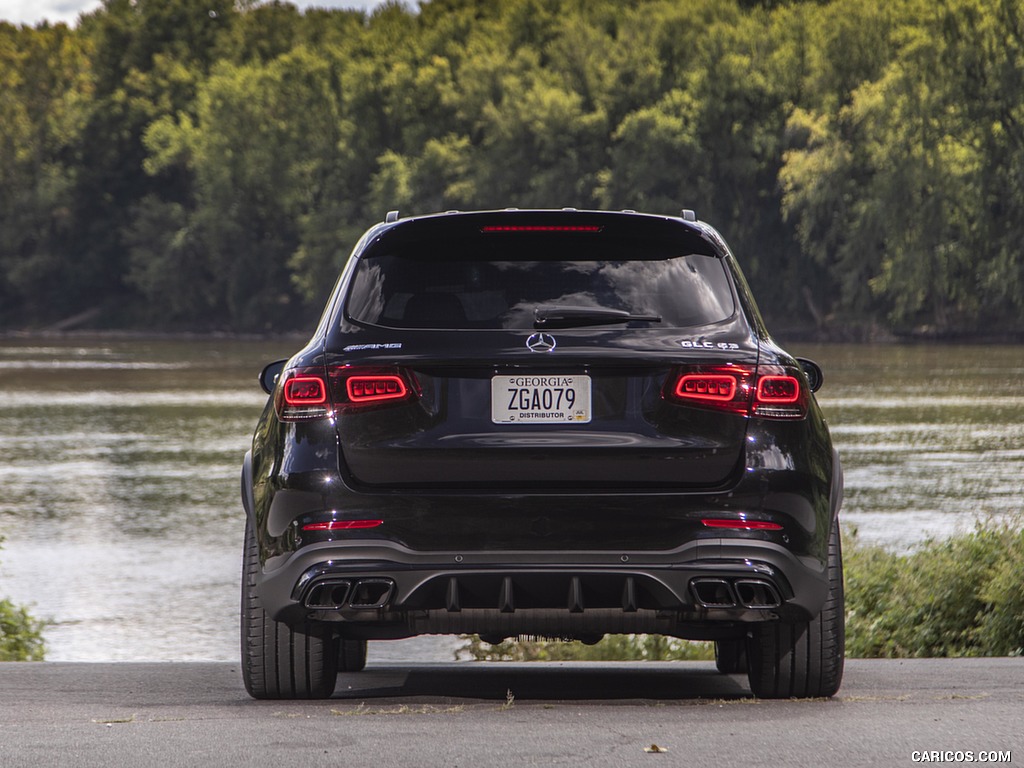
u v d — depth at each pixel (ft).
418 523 40.42
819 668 45.14
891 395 469.57
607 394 40.81
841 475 44.75
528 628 42.37
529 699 48.34
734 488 40.50
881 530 196.24
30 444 366.84
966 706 43.73
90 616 152.87
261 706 45.09
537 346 40.63
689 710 43.32
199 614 153.99
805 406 41.96
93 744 37.40
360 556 40.55
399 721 40.88
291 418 41.73
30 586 173.47
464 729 39.24
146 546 207.00
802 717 41.32
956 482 252.42
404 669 61.05
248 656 45.57
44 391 568.82
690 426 40.73
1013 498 230.07
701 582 40.42
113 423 425.69
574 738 37.60
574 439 40.47
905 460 289.53
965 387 501.56
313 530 40.88
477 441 40.50
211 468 309.63
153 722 41.24
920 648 78.07
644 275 42.19
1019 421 377.50
